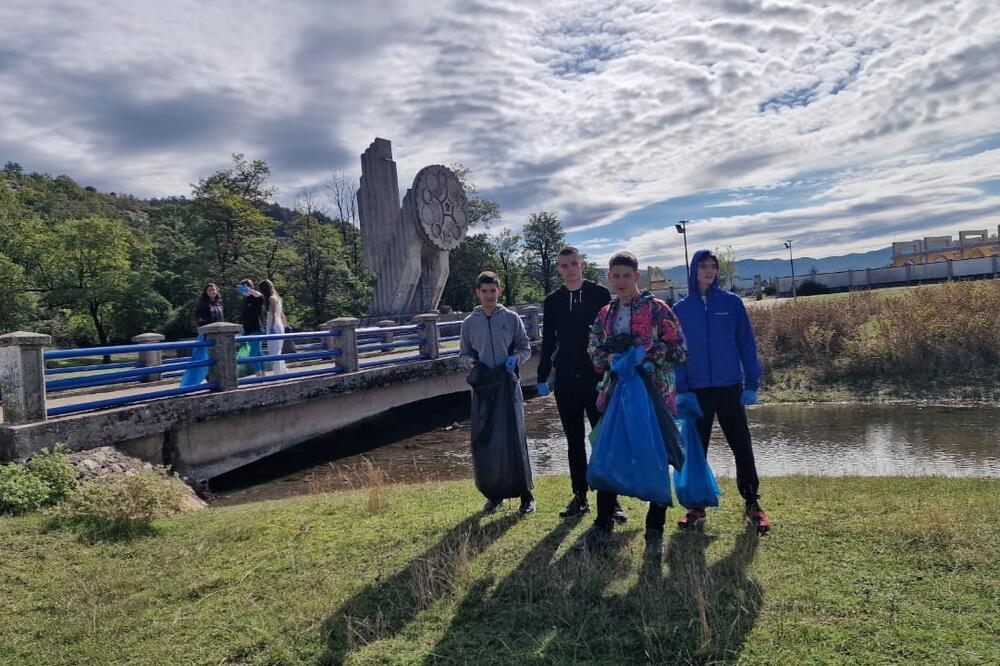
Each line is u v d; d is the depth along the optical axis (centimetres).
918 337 1680
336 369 1223
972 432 1141
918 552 369
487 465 487
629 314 399
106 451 769
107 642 329
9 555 462
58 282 3869
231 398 957
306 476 1047
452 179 2578
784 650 278
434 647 305
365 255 2580
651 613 316
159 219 6712
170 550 462
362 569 403
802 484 568
